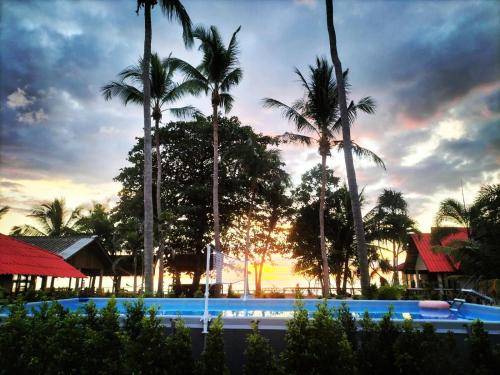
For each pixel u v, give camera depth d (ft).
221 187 99.45
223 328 17.06
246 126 103.24
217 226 68.28
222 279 31.27
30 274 46.34
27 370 14.71
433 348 14.26
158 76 70.54
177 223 88.79
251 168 97.04
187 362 14.66
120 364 14.67
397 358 14.16
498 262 55.67
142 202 91.30
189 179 101.40
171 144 101.45
